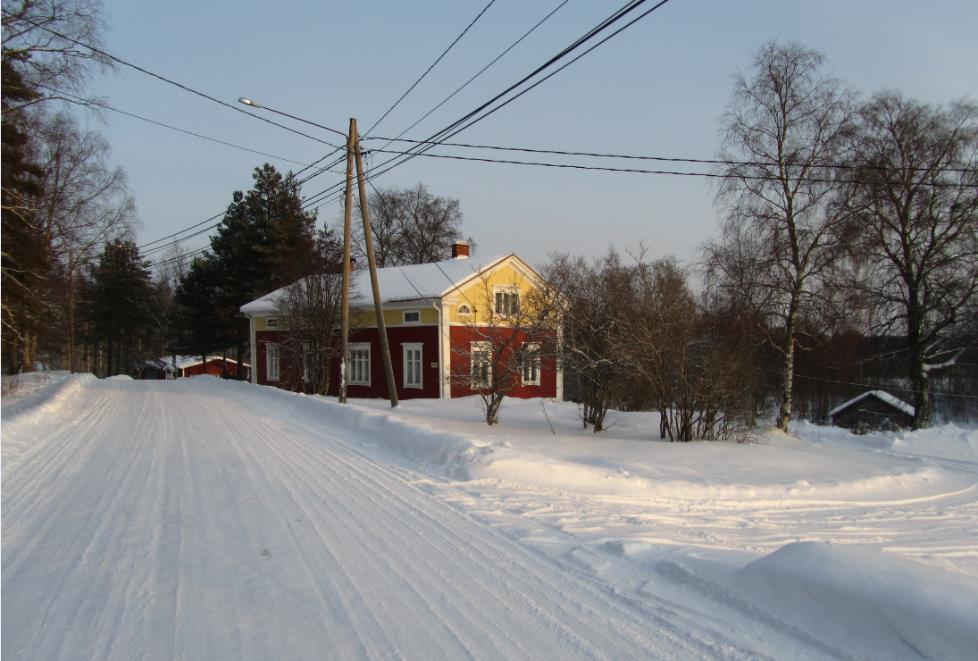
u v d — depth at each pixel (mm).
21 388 25328
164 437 12750
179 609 4309
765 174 21250
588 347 15227
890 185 23656
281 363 34188
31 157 24188
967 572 5629
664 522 6922
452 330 26984
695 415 15375
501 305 20812
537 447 11461
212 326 44656
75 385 25141
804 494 9297
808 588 4098
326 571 5023
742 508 8203
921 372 25844
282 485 8227
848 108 20938
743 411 14938
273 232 42594
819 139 21062
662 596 4508
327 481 8508
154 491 7867
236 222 43781
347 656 3619
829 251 21516
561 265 16016
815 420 32062
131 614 4230
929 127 24438
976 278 23922
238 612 4254
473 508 7094
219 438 12672
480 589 4637
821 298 21766
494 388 16000
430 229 63312
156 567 5137
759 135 21344
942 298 25000
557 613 4207
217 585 4738
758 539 6465
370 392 29719
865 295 25062
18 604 4406
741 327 20000
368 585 4719
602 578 4863
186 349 47156
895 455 14961
